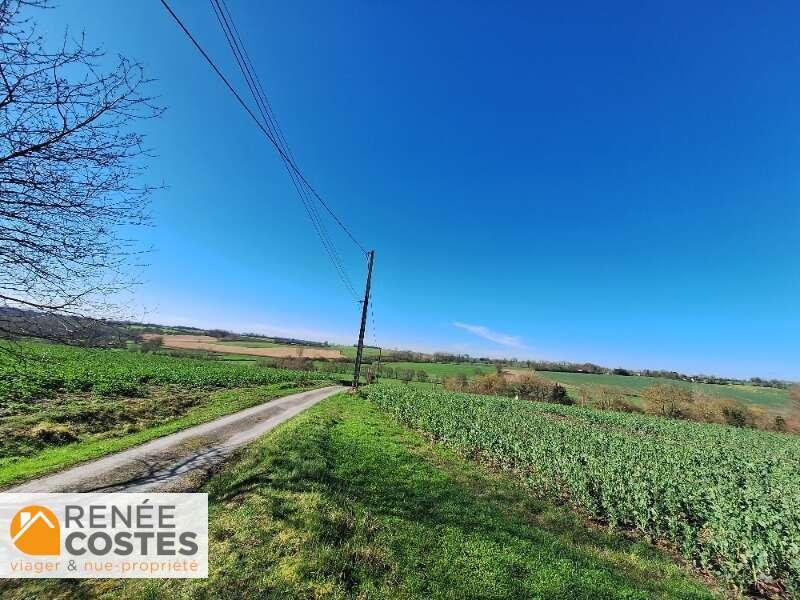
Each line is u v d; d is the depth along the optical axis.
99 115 4.75
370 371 79.06
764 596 7.27
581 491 10.58
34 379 21.50
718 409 52.03
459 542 7.05
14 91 4.18
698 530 9.11
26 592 5.05
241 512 7.43
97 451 12.31
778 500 10.55
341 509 7.68
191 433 15.82
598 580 6.34
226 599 4.86
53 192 4.69
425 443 17.06
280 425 18.70
